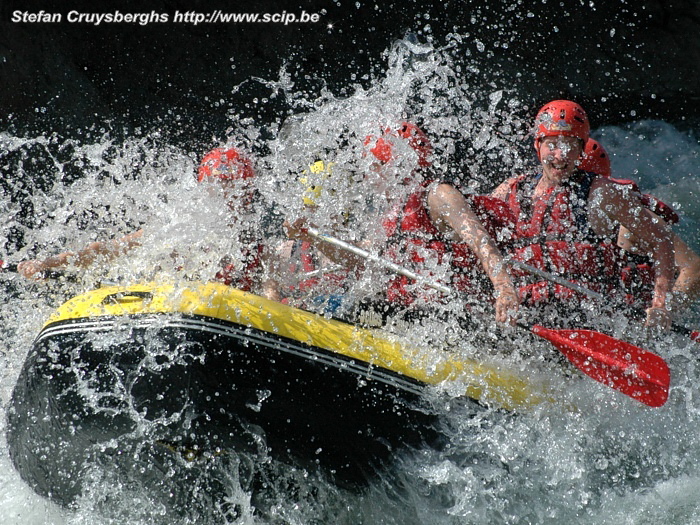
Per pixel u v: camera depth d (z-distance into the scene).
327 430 11.17
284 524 11.73
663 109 32.09
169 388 10.55
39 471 11.73
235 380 10.68
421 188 12.79
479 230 12.20
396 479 11.67
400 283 13.02
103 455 11.27
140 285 11.60
